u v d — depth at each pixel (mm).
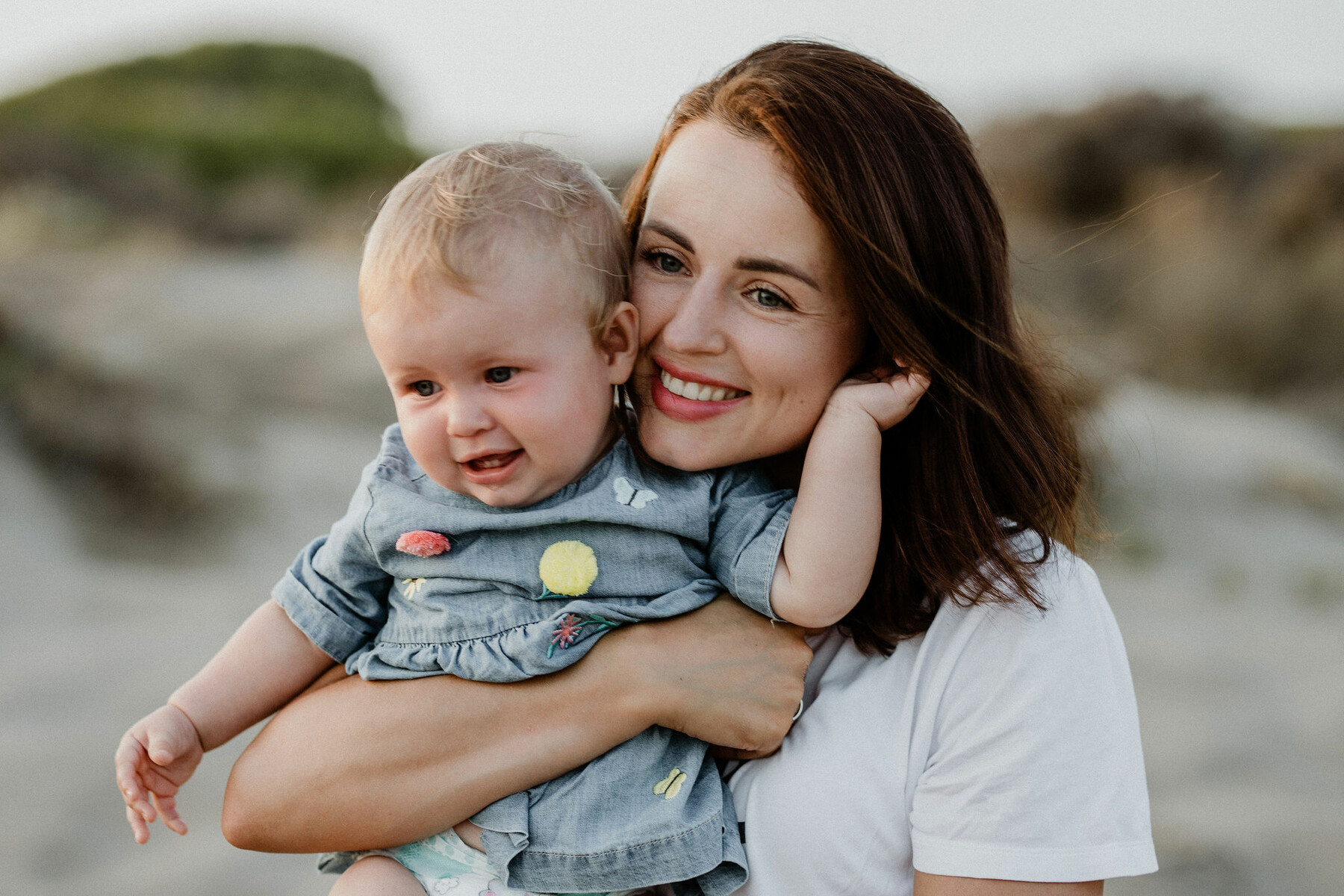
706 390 1588
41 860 4117
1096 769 1452
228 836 1614
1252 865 4027
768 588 1596
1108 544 1997
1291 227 13469
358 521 1750
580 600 1640
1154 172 15891
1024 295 2246
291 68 25062
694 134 1562
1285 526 8320
